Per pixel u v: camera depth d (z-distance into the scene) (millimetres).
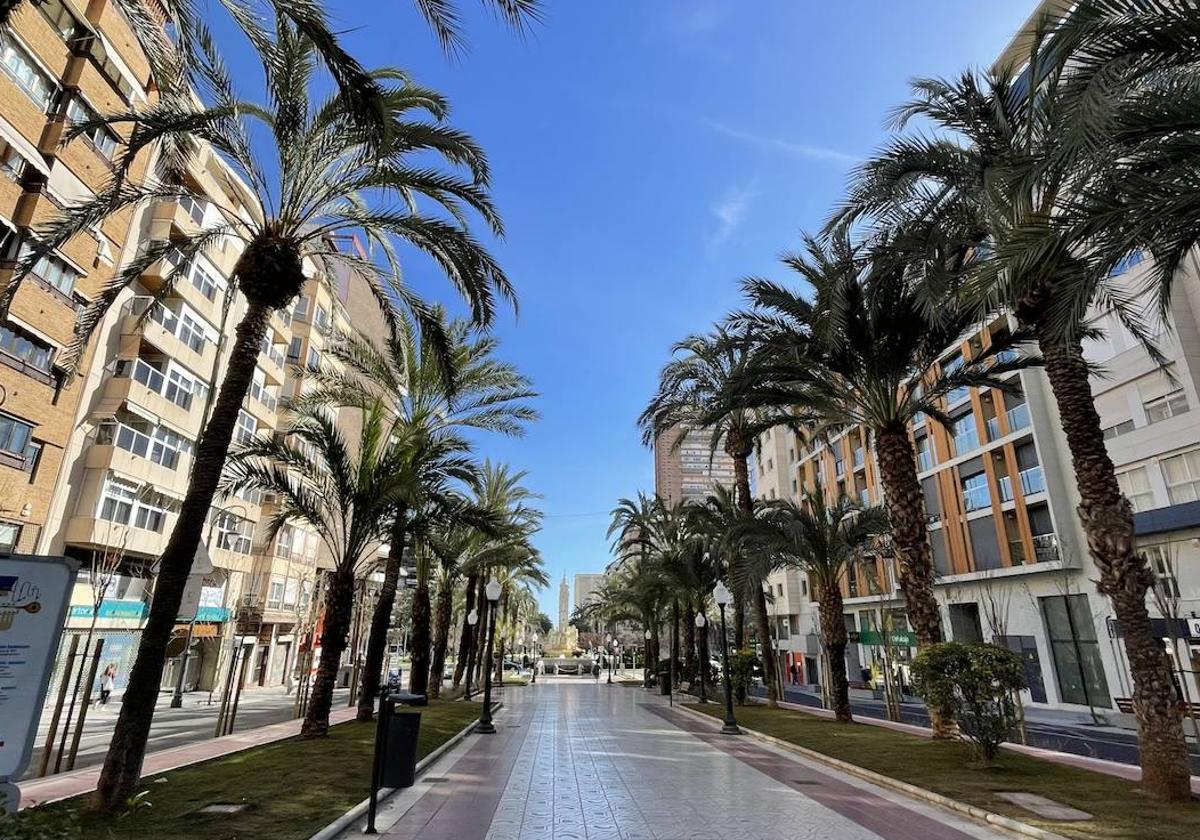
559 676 63594
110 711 22844
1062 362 9312
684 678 36281
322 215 10766
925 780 8992
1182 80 6234
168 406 26547
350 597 14406
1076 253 8406
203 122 9195
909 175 10281
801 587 53719
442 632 29172
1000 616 29984
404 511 16516
